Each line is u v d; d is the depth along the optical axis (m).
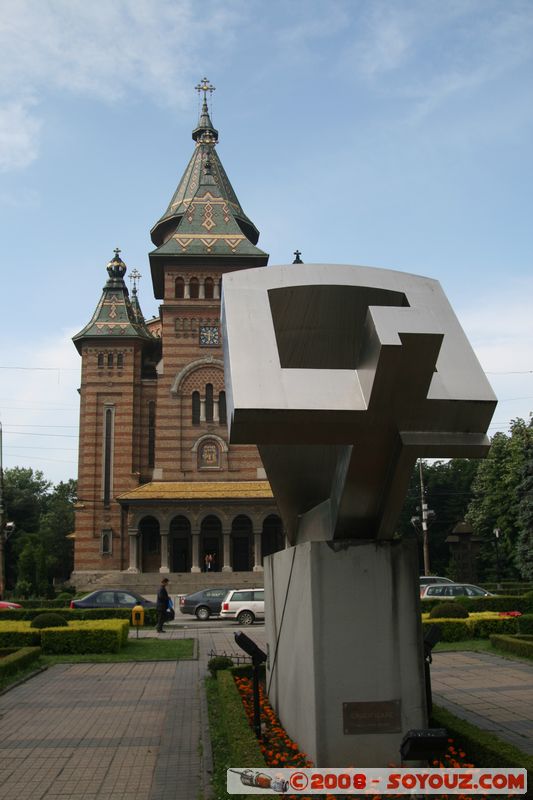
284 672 10.16
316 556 8.41
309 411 7.65
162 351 56.94
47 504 91.50
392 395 7.71
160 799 8.12
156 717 12.13
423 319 7.57
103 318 57.69
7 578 72.81
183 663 18.59
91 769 9.24
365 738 8.05
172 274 57.28
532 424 50.25
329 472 9.88
